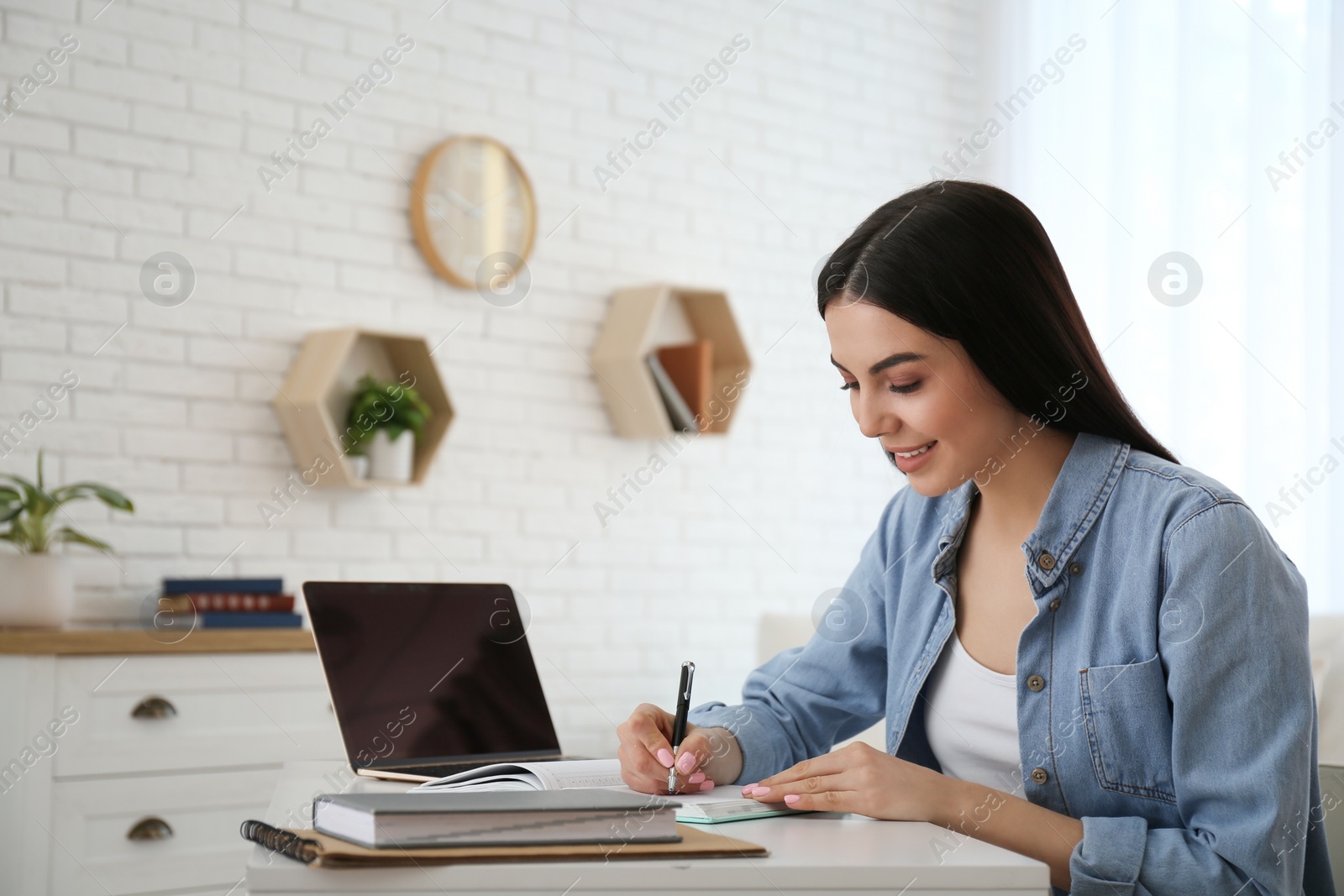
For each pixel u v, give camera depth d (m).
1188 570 1.14
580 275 3.70
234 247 3.14
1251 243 3.18
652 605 3.77
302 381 3.14
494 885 0.85
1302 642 1.12
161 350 3.04
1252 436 3.13
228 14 3.14
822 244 4.16
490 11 3.55
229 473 3.12
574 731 3.60
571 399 3.66
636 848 0.89
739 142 4.01
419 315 3.42
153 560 3.01
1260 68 3.18
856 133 4.24
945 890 0.89
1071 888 1.08
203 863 2.61
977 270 1.17
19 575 2.59
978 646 1.33
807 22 4.16
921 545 1.43
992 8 4.32
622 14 3.80
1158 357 3.45
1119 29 3.68
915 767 1.13
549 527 3.60
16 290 2.86
